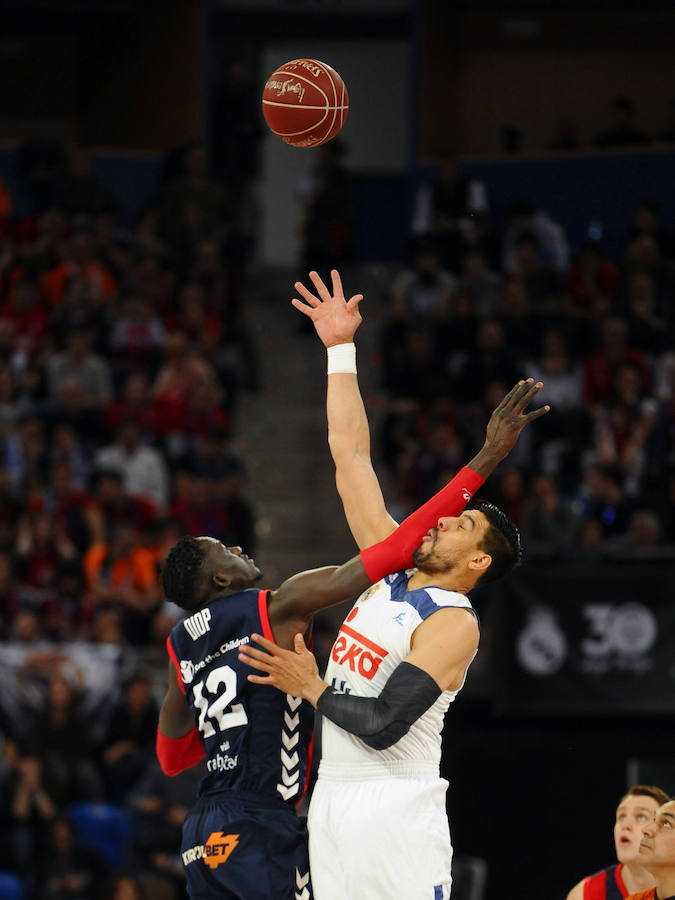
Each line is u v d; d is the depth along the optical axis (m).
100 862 13.41
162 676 15.05
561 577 14.80
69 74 27.97
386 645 5.17
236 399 21.12
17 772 13.92
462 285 21.28
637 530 16.08
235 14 26.92
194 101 26.34
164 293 21.27
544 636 14.77
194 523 16.91
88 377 19.23
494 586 14.82
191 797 13.85
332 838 5.13
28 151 23.69
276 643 5.28
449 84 26.38
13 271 21.66
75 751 14.18
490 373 19.11
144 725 14.41
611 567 14.84
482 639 15.52
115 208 23.53
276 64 27.70
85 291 20.91
